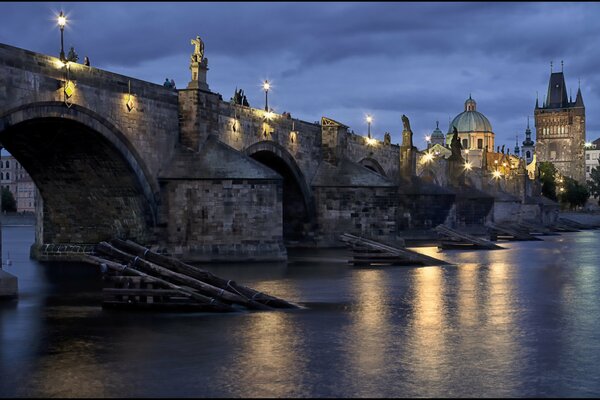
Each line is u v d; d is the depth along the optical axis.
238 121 74.75
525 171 189.88
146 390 21.72
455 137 150.25
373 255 64.25
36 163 61.84
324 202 91.56
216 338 29.08
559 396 21.30
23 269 58.28
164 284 35.78
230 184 65.62
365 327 31.72
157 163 64.19
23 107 49.53
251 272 56.56
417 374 23.62
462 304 39.16
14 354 26.38
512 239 123.81
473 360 25.56
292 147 86.81
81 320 33.09
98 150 59.41
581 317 34.88
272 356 26.05
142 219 63.62
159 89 64.25
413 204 119.06
